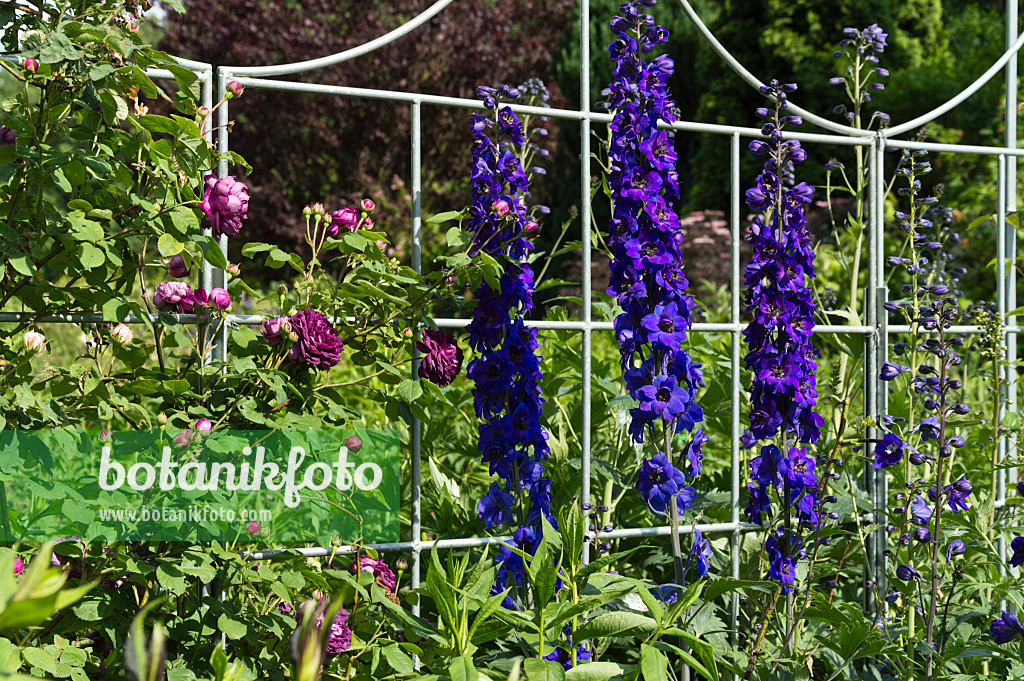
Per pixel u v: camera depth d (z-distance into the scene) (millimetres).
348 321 1860
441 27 9078
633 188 1765
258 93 8984
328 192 9227
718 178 7836
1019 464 2289
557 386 2621
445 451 2760
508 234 1882
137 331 2777
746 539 2227
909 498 1969
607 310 2539
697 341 2662
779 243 1843
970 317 2582
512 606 1810
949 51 7082
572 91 8336
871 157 2461
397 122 8930
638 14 1809
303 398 1671
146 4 1657
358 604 1748
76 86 1548
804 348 1899
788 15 7367
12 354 1563
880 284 2445
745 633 2189
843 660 1945
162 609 1609
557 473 2455
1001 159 2742
